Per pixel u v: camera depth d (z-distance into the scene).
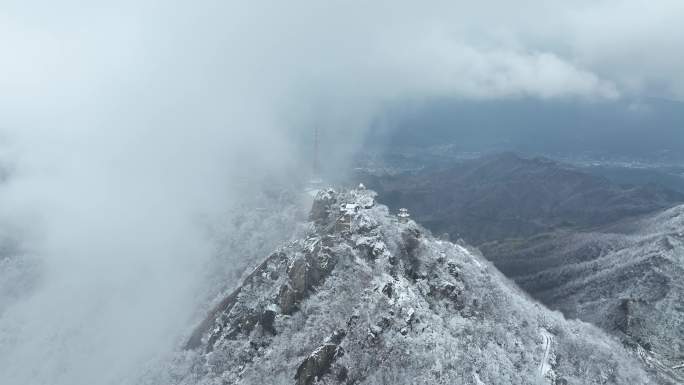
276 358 118.06
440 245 159.75
